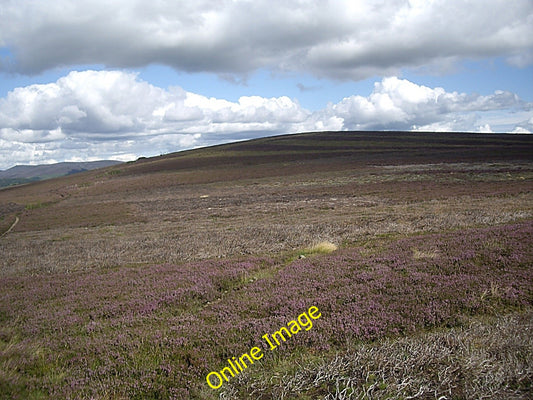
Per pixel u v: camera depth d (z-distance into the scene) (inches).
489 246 535.5
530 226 647.1
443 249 557.3
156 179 3681.1
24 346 345.7
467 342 280.1
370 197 1692.9
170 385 267.9
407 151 4579.2
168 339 334.6
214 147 7170.3
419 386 236.7
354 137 6825.8
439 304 357.7
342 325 329.4
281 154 5118.1
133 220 1640.0
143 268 668.1
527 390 225.6
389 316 341.4
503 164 2605.8
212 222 1364.4
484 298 365.7
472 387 229.0
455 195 1476.4
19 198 3395.7
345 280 457.7
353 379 250.2
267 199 1980.8
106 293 511.8
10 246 1177.4
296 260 608.4
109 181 3973.9
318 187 2343.8
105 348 327.6
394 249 598.2
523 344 265.9
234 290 483.5
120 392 263.0
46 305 486.3
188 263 673.6
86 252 928.3
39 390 271.9
